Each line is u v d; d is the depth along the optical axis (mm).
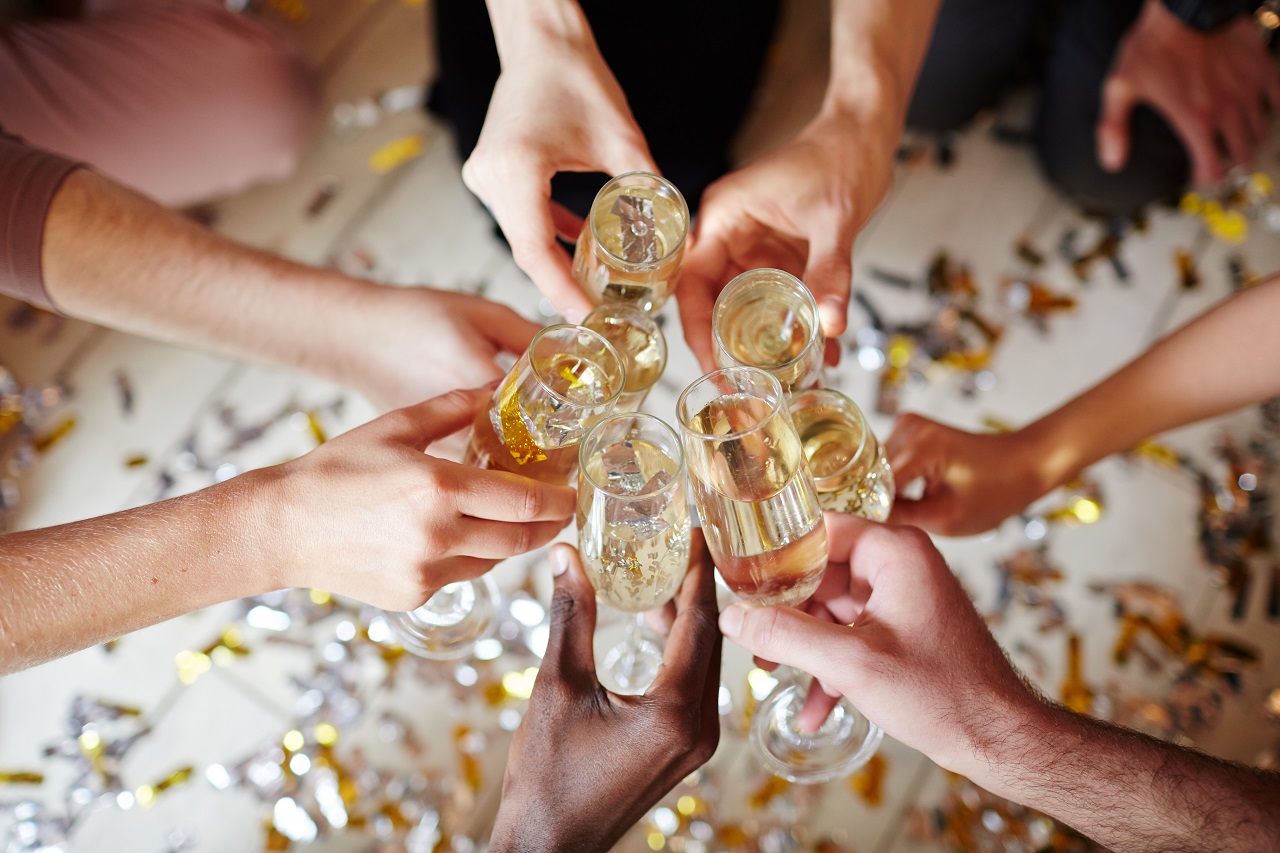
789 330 1145
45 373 2137
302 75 2189
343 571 1047
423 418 1072
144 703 1903
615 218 1125
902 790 1847
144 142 2014
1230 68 2117
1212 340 1346
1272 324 1304
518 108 1267
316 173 2342
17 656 1009
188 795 1850
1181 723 1878
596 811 1011
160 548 1019
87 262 1336
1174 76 2068
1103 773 1002
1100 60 2080
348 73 2447
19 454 2062
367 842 1830
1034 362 2168
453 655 1283
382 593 1061
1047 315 2205
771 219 1342
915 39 1492
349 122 2391
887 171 1424
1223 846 976
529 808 1010
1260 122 2152
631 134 1275
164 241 1376
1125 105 2076
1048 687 1916
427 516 982
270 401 2129
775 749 1188
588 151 1281
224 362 2158
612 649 1375
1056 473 1438
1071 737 1012
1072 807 1021
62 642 1024
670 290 1202
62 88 1903
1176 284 2236
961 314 2199
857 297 2213
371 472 1004
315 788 1854
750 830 1822
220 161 2145
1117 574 2002
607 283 1136
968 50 2111
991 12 2045
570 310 1286
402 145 2357
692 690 1020
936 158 2363
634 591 1038
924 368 2148
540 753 1015
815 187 1325
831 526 1098
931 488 1445
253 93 2076
